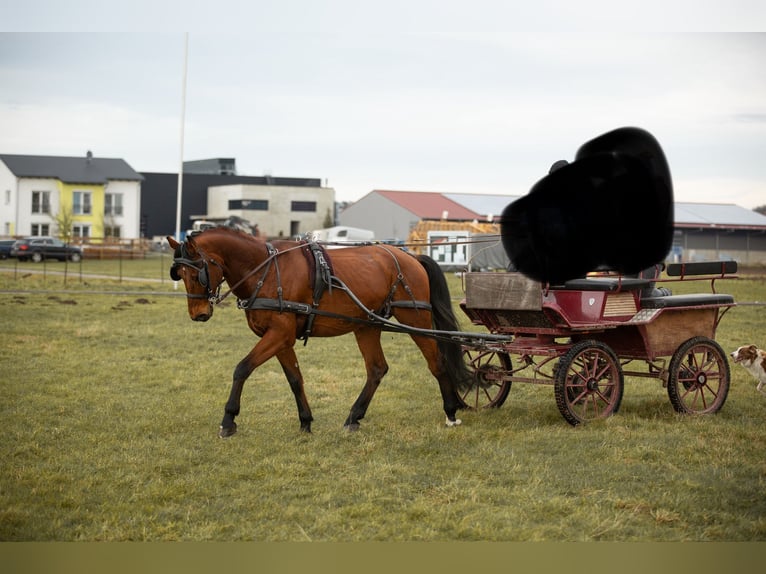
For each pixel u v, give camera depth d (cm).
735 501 579
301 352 1336
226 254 755
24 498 598
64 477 646
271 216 7169
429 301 862
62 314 1811
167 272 3581
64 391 995
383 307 826
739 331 1579
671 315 853
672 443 738
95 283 2830
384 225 5709
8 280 2844
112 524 548
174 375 1115
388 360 1261
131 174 6244
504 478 641
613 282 817
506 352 845
